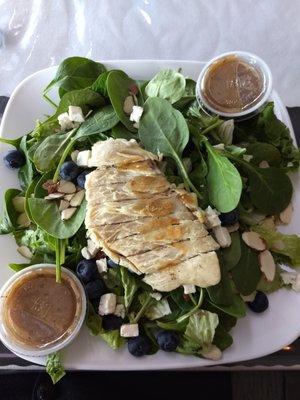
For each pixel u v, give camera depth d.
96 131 0.29
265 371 0.30
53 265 0.27
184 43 0.39
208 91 0.31
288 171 0.30
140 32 0.39
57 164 0.30
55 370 0.26
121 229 0.26
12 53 0.39
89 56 0.39
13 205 0.30
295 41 0.39
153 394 0.29
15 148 0.31
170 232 0.26
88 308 0.27
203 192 0.28
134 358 0.26
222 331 0.27
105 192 0.27
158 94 0.31
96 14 0.40
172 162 0.29
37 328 0.26
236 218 0.28
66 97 0.30
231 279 0.27
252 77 0.31
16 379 0.29
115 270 0.27
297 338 0.29
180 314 0.27
